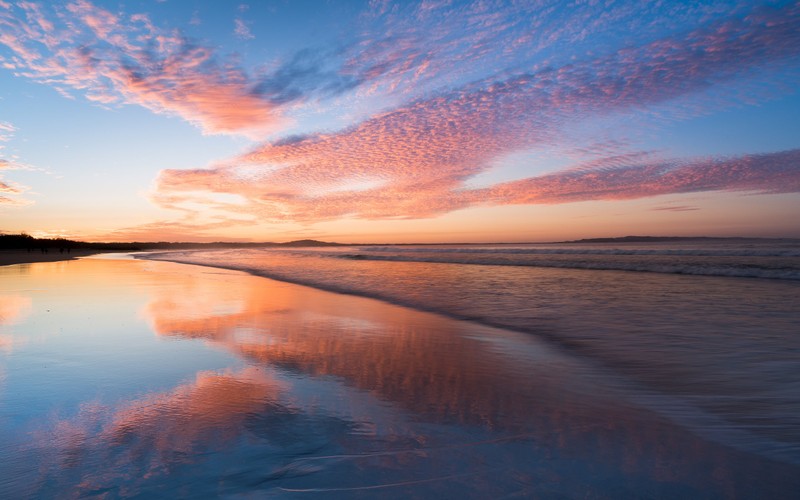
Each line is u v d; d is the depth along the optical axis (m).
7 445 3.18
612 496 2.58
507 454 3.12
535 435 3.47
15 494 2.52
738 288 13.07
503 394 4.46
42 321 8.16
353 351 6.20
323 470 2.85
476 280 16.58
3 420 3.63
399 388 4.62
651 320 8.27
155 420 3.67
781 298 10.91
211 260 38.62
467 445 3.27
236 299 11.75
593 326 7.82
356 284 15.69
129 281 16.81
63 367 5.21
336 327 7.92
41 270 22.84
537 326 7.93
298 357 5.84
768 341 6.55
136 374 4.98
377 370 5.28
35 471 2.80
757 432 3.54
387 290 13.73
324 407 4.04
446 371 5.26
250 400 4.19
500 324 8.18
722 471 2.90
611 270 21.55
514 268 23.61
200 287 14.76
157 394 4.32
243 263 32.56
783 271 17.44
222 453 3.07
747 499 2.56
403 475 2.80
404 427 3.60
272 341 6.77
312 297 12.24
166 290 13.69
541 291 12.87
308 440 3.32
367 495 2.55
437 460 3.02
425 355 6.00
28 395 4.25
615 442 3.35
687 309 9.42
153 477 2.73
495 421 3.75
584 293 12.28
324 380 4.86
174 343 6.52
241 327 7.84
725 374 5.06
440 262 31.42
